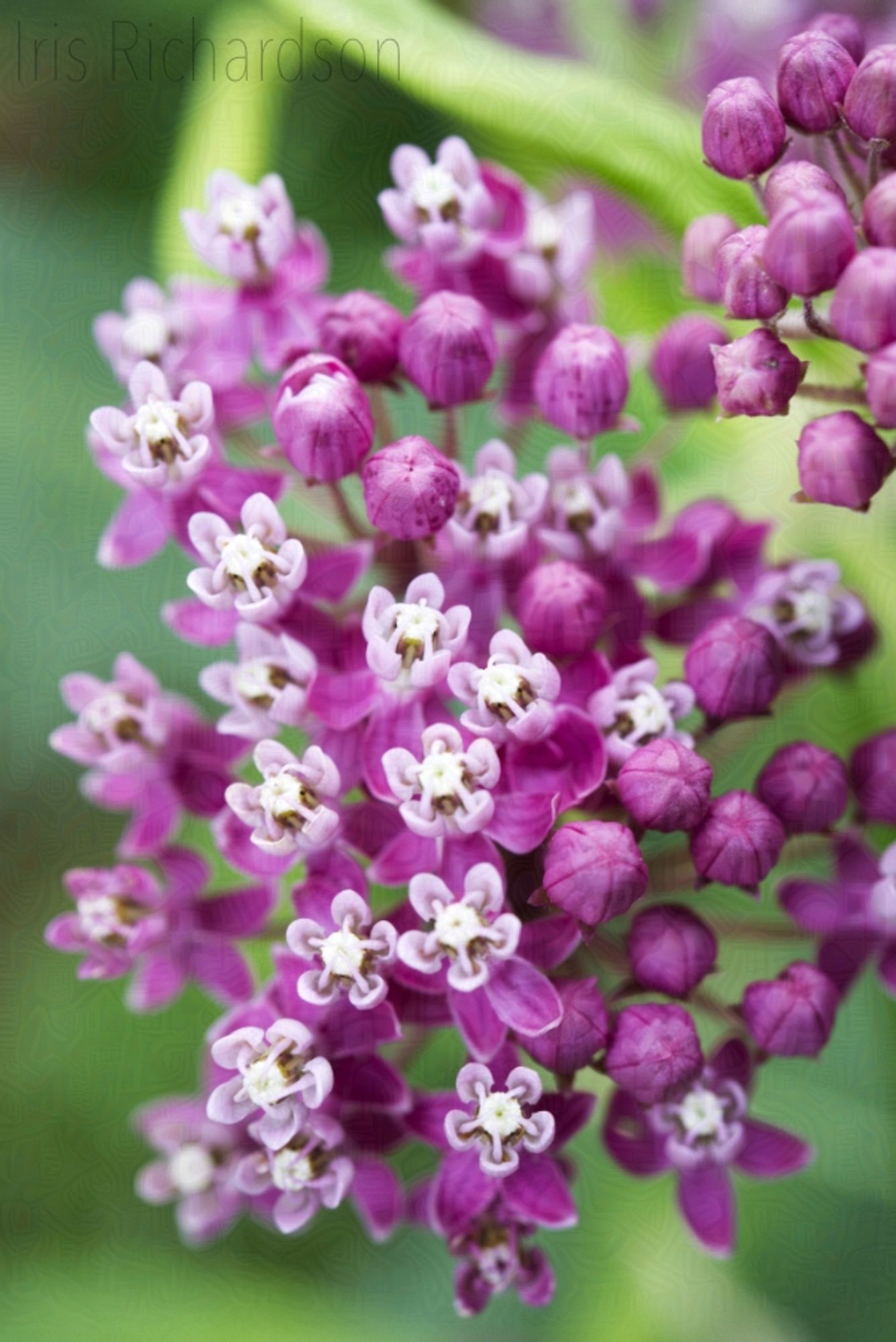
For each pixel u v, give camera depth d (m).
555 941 0.16
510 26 0.19
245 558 0.16
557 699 0.16
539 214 0.17
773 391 0.16
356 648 0.16
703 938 0.16
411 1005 0.16
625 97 0.17
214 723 0.18
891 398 0.15
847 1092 0.18
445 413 0.17
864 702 0.17
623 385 0.17
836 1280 0.18
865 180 0.16
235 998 0.17
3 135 0.19
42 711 0.19
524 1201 0.16
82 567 0.19
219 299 0.17
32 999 0.19
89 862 0.19
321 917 0.16
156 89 0.19
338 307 0.17
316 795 0.16
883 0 0.19
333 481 0.16
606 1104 0.17
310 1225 0.18
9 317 0.19
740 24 0.19
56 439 0.19
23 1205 0.19
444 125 0.18
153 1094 0.19
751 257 0.16
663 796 0.16
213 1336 0.18
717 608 0.17
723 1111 0.16
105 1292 0.18
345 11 0.17
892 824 0.17
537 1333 0.18
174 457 0.16
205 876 0.17
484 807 0.16
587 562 0.17
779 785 0.16
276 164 0.19
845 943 0.17
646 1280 0.18
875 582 0.18
